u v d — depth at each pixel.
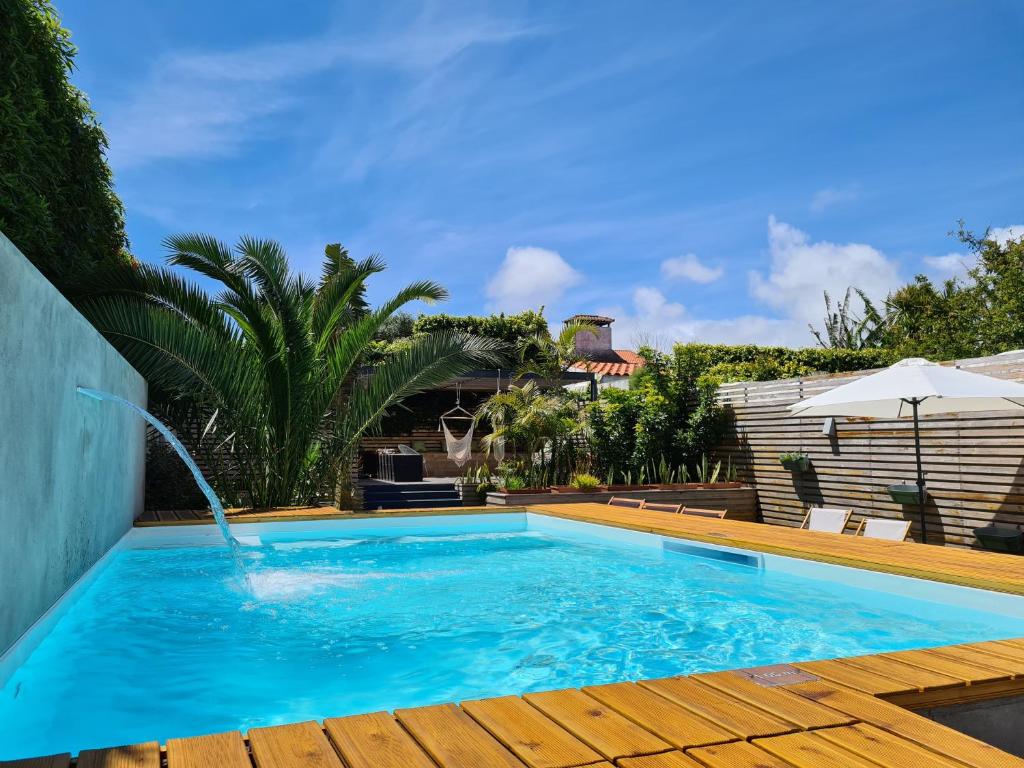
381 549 8.78
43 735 3.42
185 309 11.32
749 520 13.17
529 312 22.88
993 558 5.98
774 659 4.38
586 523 9.54
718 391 14.13
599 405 14.71
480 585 6.61
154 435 12.12
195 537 9.22
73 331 5.71
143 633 5.09
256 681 4.11
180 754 2.20
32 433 4.51
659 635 4.91
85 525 6.24
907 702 2.73
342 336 12.32
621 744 2.24
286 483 11.53
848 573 6.05
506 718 2.47
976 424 9.44
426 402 20.41
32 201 8.17
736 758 2.13
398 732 2.37
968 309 20.83
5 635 3.94
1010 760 2.10
